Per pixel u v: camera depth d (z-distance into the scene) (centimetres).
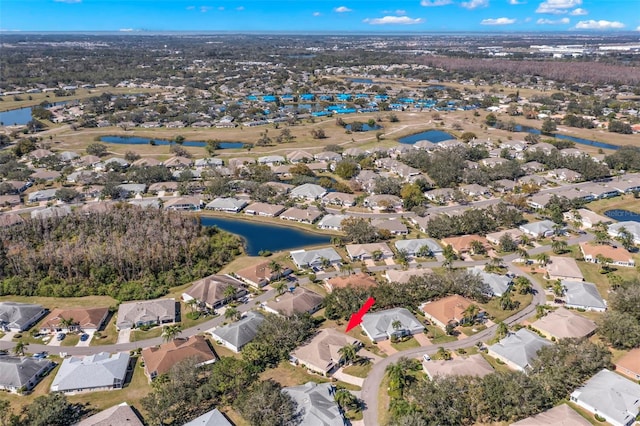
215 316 13062
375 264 16088
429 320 12925
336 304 13012
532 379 9644
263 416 8944
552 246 16875
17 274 14538
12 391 10212
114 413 9144
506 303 13150
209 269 15438
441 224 17800
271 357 11162
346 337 11819
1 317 12294
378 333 11988
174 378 9844
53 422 9125
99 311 12875
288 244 17688
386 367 10806
